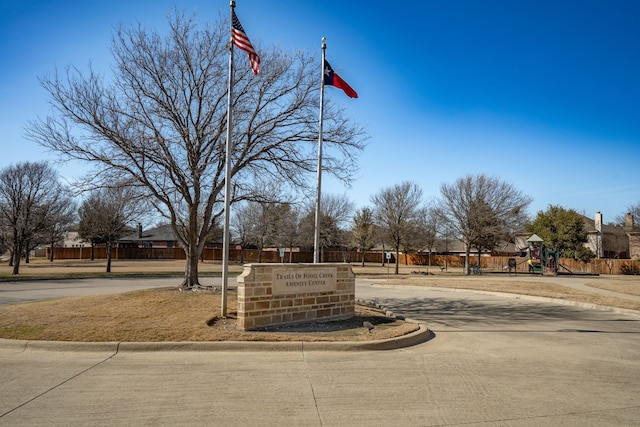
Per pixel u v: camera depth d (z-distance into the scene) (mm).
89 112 14344
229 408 5305
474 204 39688
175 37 15164
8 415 4996
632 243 58906
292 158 16406
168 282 27609
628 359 8328
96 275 32969
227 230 11039
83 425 4723
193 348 8438
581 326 12398
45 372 6875
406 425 4828
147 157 14828
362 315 12406
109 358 7820
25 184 34812
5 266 48844
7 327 9422
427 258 67062
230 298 13023
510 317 14094
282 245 53406
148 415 5039
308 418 5004
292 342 8734
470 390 6176
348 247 61125
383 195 43688
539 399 5812
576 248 48531
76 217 59125
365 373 7020
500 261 55531
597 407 5520
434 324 12438
